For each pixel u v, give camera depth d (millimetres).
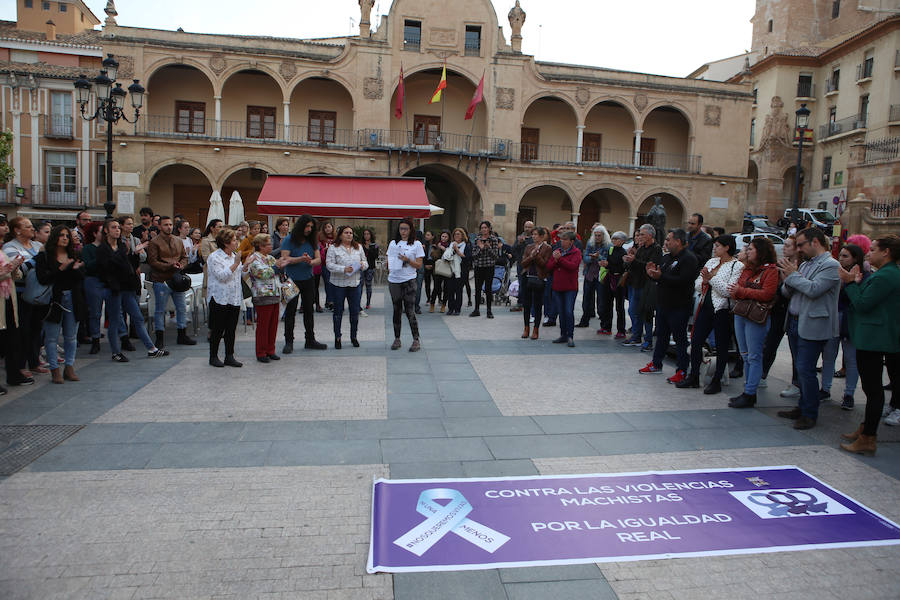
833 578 3576
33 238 7871
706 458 5309
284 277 8961
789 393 7281
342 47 30047
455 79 32625
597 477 4844
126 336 9109
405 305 9422
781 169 41281
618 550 3795
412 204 16359
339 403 6688
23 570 3467
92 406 6379
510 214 32344
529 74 32156
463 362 8781
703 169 34500
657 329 8227
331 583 3408
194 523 4031
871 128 35844
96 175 32438
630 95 33406
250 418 6121
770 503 4465
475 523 4074
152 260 8945
